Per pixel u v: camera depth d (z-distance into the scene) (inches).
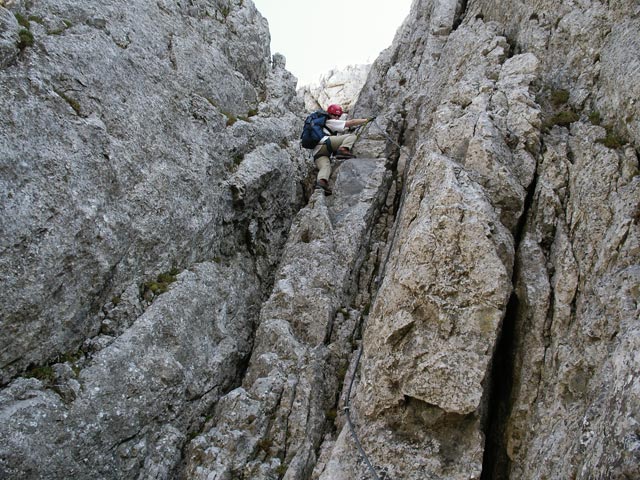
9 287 273.4
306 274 405.7
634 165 314.3
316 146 510.9
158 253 359.9
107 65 366.0
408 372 294.8
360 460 290.2
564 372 276.5
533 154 366.9
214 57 493.7
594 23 406.9
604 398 235.5
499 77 425.1
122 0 420.2
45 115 312.8
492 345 291.3
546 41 436.8
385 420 299.6
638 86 327.0
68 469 269.1
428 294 304.7
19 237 280.8
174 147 396.2
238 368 379.6
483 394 293.9
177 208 377.1
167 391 319.0
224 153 437.7
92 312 316.8
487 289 299.7
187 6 510.0
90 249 312.7
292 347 358.9
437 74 519.5
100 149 335.3
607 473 207.6
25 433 258.2
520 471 281.1
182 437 320.5
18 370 276.8
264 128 497.0
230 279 409.1
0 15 314.3
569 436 254.5
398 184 485.1
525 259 325.4
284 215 483.2
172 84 423.2
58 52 338.6
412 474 281.1
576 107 384.2
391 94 587.2
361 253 431.8
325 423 336.2
